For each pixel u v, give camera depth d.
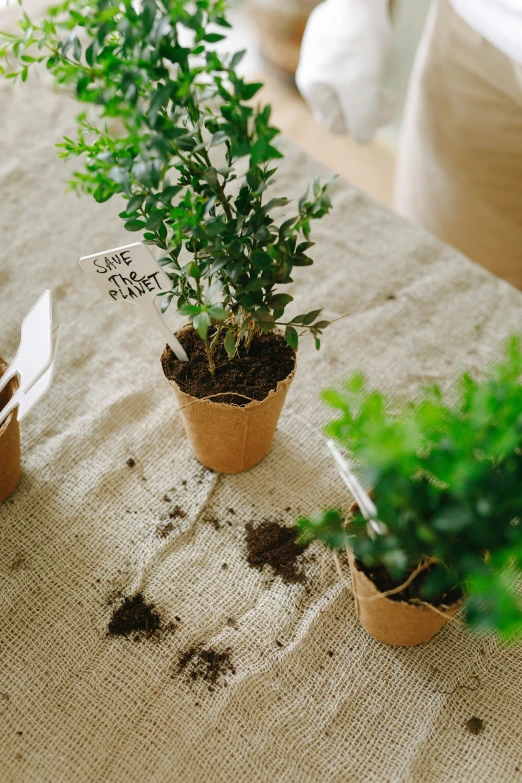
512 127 0.87
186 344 0.66
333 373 0.74
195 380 0.64
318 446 0.70
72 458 0.69
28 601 0.62
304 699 0.60
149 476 0.68
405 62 1.39
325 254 0.81
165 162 0.52
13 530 0.65
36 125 0.88
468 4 0.85
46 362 0.60
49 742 0.58
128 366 0.74
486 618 0.51
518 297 0.78
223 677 0.60
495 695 0.60
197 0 0.51
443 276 0.80
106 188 0.56
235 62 0.53
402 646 0.62
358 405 0.55
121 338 0.76
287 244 0.58
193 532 0.66
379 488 0.53
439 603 0.56
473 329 0.76
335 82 1.00
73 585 0.63
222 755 0.58
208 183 0.56
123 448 0.69
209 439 0.65
